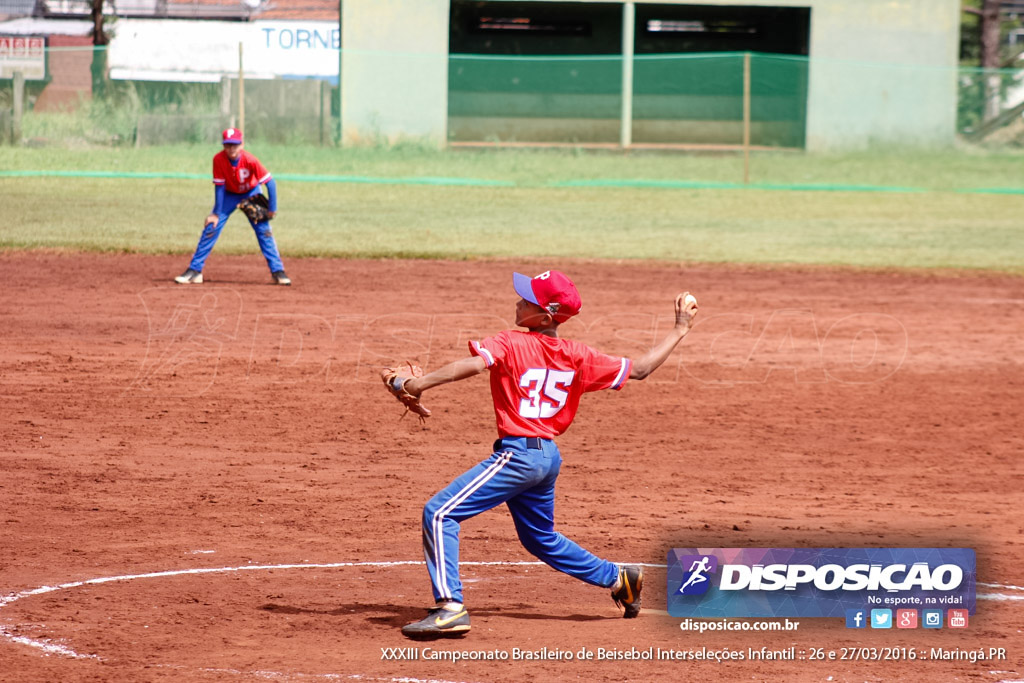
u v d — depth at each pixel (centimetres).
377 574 2502
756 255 7681
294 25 16725
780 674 1981
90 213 8369
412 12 14312
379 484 3184
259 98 13462
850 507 3092
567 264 7125
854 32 15162
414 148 13850
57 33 17500
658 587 2472
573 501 3080
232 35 15650
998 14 17425
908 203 10719
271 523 2834
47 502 2933
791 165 13650
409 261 7081
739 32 16688
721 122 15612
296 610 2262
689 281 6712
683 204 10225
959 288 6800
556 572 2598
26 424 3666
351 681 1889
